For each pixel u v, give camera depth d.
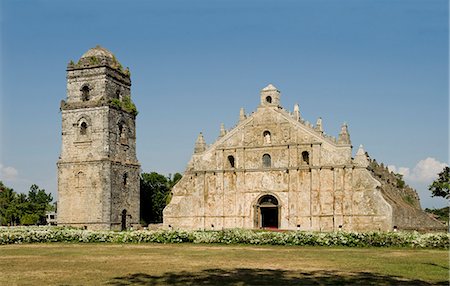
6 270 41.47
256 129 93.19
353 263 45.75
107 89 102.75
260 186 91.88
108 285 33.88
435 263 45.44
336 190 87.00
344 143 87.50
